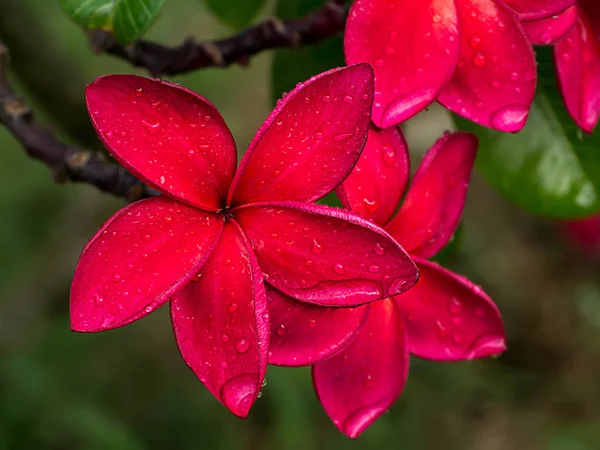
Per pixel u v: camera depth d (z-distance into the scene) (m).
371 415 0.38
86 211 1.14
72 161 0.41
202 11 1.17
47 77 0.61
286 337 0.36
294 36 0.42
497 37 0.37
